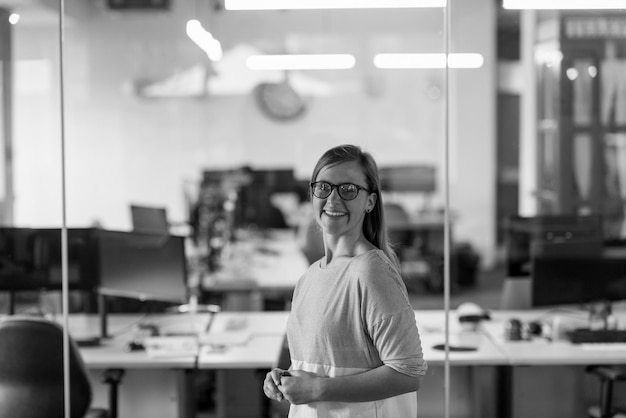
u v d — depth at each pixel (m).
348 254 2.03
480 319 3.74
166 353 3.33
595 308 3.79
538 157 7.46
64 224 3.46
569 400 3.36
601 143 6.36
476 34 8.34
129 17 8.52
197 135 8.70
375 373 1.89
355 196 2.03
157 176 8.62
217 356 3.32
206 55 8.65
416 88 8.80
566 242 3.75
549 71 7.09
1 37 5.56
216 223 6.49
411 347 1.90
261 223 7.48
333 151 2.08
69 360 3.06
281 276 4.96
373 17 8.55
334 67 8.77
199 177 8.34
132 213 5.03
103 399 3.28
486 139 8.52
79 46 8.46
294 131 8.84
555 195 6.92
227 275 4.95
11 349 3.05
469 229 8.38
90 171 8.51
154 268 3.72
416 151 8.84
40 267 3.70
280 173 7.83
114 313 3.79
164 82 8.61
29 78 5.82
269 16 8.59
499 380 3.40
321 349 1.95
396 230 7.34
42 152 5.96
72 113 8.47
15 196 5.89
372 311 1.89
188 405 3.43
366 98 8.84
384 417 1.98
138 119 8.60
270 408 3.54
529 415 3.37
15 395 3.07
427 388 3.37
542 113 7.32
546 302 3.72
